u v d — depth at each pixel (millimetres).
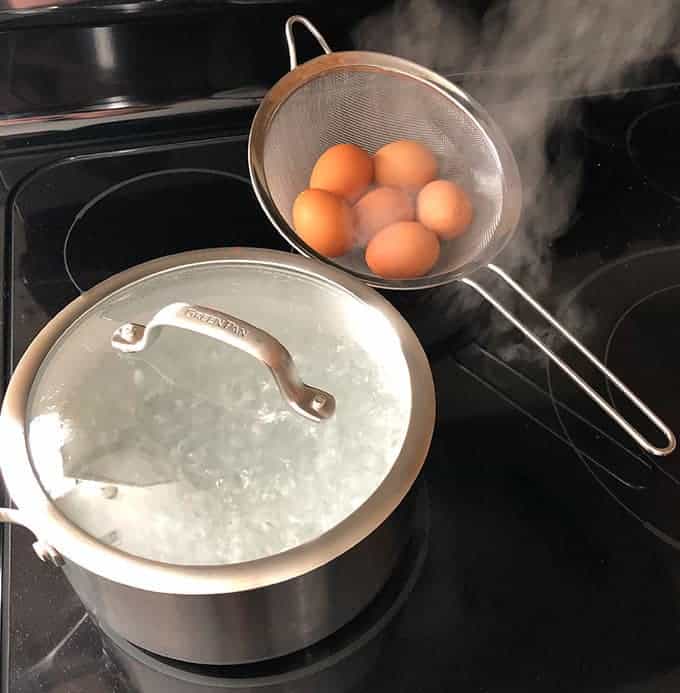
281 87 753
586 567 566
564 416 641
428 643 533
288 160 774
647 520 587
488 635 537
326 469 447
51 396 467
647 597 553
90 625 534
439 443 625
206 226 760
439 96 792
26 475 432
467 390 656
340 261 723
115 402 464
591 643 534
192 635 453
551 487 603
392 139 829
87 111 818
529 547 575
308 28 776
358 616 542
